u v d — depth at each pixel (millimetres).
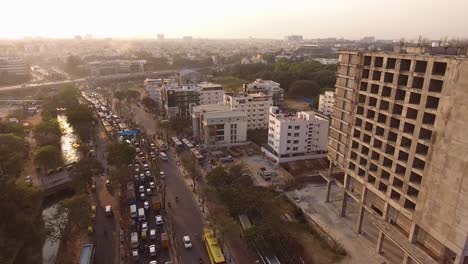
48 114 176500
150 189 111250
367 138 82625
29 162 133000
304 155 134875
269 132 141375
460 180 56906
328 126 133875
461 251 57969
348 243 84625
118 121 195750
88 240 84438
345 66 88125
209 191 100375
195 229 89188
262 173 121812
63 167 129750
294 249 80438
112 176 106062
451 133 57875
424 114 64062
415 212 67625
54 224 79688
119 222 92375
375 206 82750
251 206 89875
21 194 78188
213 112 151250
